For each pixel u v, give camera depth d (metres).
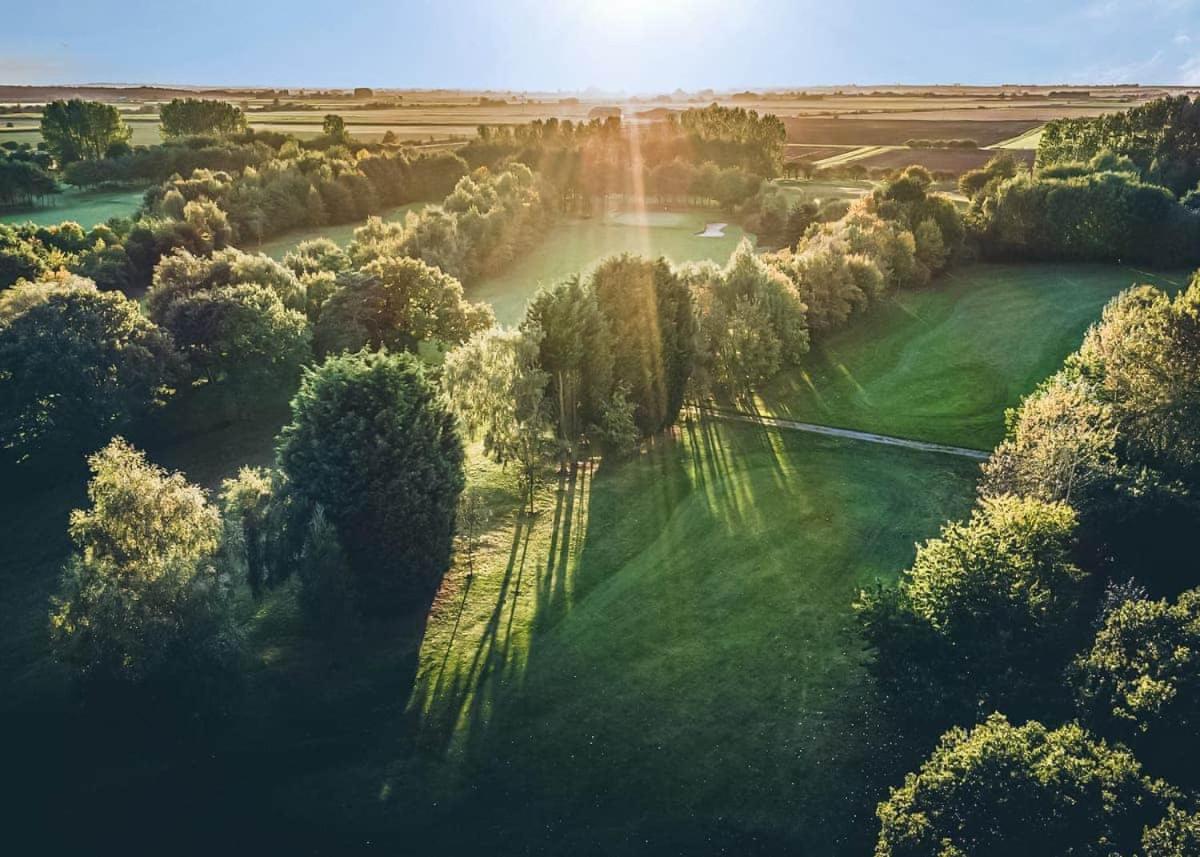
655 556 52.34
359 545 43.81
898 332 93.88
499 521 56.84
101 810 34.38
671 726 38.31
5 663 42.94
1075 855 24.67
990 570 35.78
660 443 68.94
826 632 44.62
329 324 74.69
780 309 80.44
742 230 154.75
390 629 45.31
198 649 36.91
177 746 37.53
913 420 72.12
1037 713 32.22
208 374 69.94
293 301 80.62
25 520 56.56
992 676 33.84
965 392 77.44
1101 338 62.38
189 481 61.41
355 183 154.50
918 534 54.09
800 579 49.44
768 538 53.94
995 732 28.83
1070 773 26.41
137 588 36.06
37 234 110.75
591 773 35.88
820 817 33.44
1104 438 48.25
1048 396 51.91
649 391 67.00
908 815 27.92
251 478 44.22
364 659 42.91
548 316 62.34
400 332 77.38
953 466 63.25
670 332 67.12
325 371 46.88
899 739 36.84
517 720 38.88
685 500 59.31
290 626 45.38
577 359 62.78
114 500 38.28
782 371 83.94
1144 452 51.28
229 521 42.16
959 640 35.28
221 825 33.56
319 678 41.47
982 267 118.00
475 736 37.94
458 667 42.41
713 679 41.25
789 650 43.25
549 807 34.25
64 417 59.31
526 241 138.62
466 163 179.50
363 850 32.41
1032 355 85.25
